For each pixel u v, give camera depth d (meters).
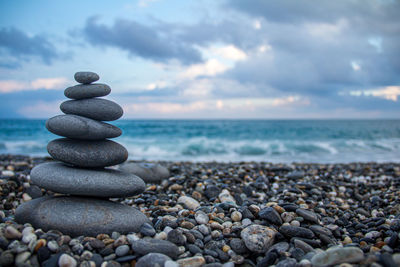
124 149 0.59
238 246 0.51
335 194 0.87
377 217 0.66
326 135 3.74
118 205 0.57
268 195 0.85
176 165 1.41
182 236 0.51
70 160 0.56
